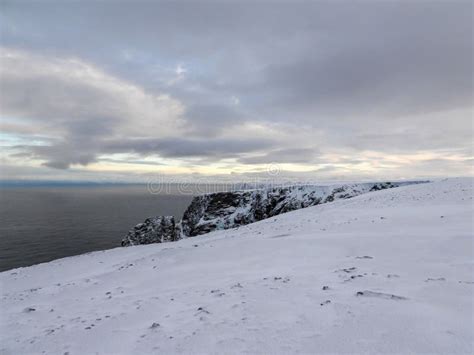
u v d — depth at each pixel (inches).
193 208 4010.8
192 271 481.7
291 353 164.4
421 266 317.7
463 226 489.7
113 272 615.8
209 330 210.5
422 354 150.5
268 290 290.2
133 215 7165.4
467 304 204.4
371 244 454.0
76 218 6609.3
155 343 205.5
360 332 178.7
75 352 217.6
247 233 1035.9
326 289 268.4
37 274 882.1
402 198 1050.1
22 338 271.9
